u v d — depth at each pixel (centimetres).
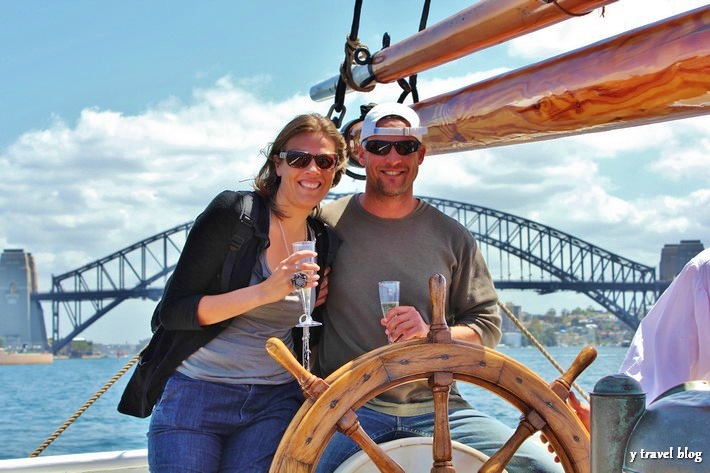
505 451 204
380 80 325
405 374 196
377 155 284
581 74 222
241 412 255
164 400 256
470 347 200
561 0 220
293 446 191
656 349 239
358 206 293
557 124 239
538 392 203
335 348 283
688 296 234
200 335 254
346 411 193
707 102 196
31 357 14312
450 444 196
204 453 248
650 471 114
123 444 3066
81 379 9431
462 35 264
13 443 4053
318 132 264
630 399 120
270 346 196
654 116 212
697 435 111
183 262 252
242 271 254
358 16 325
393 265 284
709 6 193
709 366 232
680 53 194
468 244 297
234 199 258
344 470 227
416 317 245
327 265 278
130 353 15050
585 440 203
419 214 292
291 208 265
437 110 290
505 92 252
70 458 293
